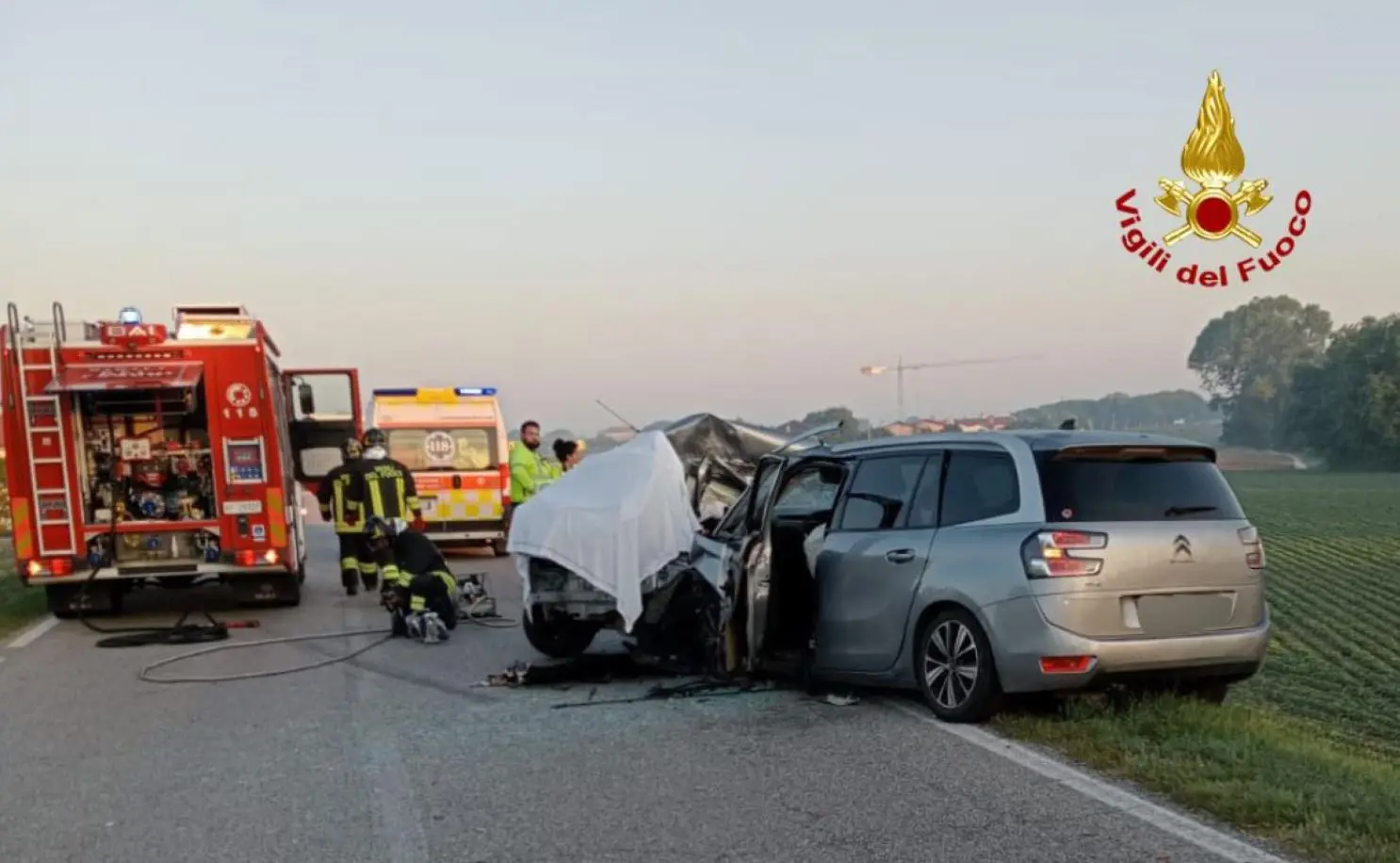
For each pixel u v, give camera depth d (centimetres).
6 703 891
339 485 1498
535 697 877
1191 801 580
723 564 870
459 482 2022
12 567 1888
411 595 1162
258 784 661
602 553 916
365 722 809
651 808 598
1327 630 1712
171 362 1309
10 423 1278
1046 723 716
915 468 814
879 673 801
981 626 725
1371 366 10012
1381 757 878
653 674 942
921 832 551
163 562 1314
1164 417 17550
